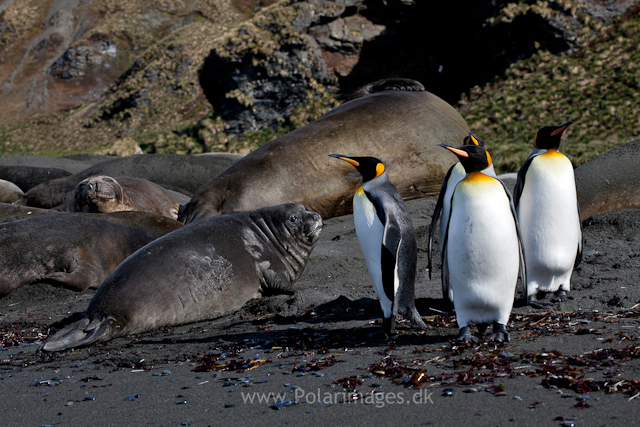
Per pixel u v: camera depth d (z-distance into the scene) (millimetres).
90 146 59156
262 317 5645
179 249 5723
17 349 5043
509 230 3877
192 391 3420
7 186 14234
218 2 94250
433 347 3951
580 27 35344
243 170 10586
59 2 99312
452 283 4113
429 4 43688
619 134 26781
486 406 2762
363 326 4773
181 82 62781
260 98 39531
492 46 38188
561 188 4875
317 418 2818
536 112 29938
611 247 6738
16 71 86375
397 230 4141
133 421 3002
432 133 11391
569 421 2518
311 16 41969
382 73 42938
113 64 85188
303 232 6801
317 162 10750
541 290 5191
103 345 4945
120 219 8773
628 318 4184
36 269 7105
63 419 3121
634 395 2730
